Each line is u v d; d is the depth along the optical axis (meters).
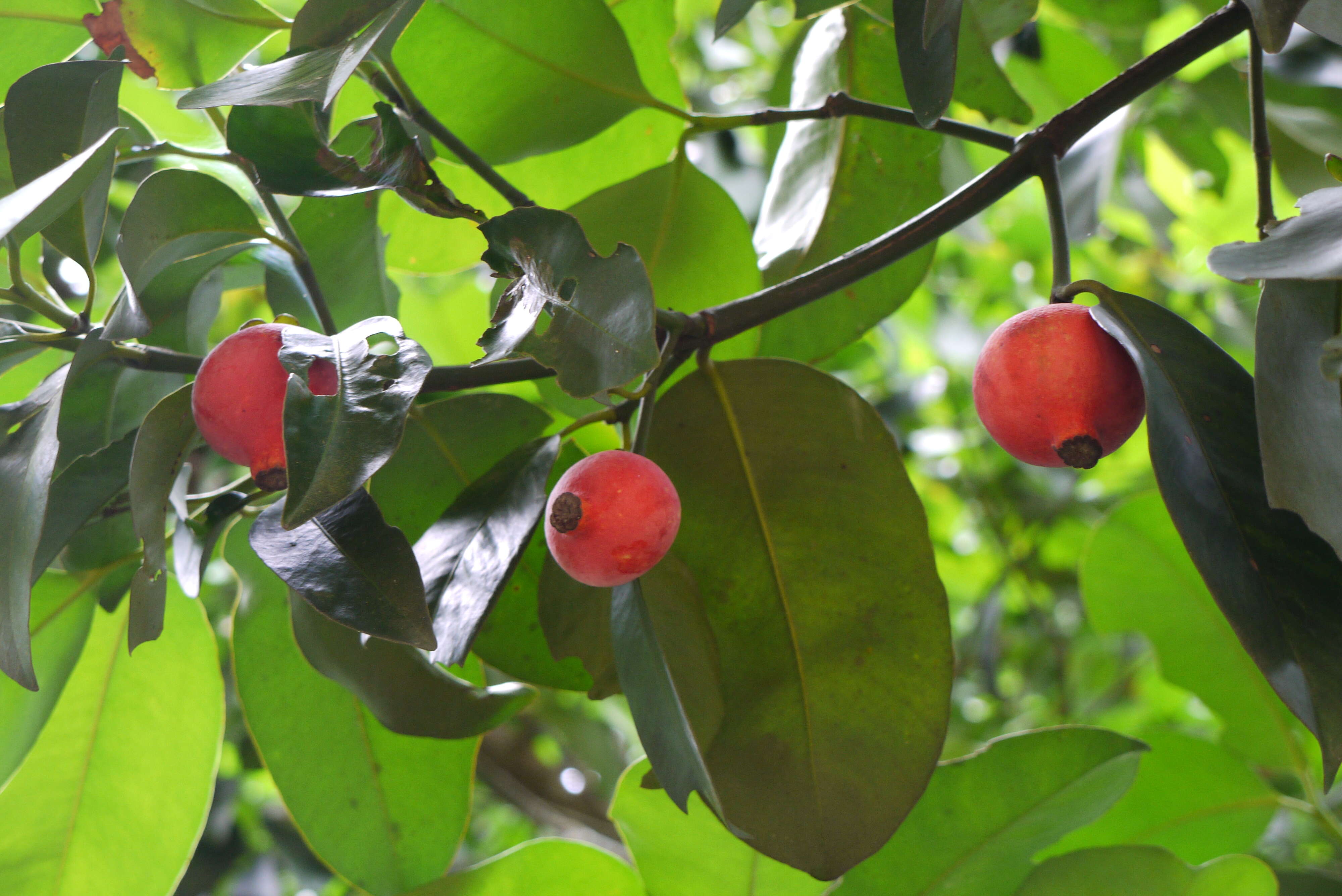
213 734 0.77
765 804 0.65
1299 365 0.59
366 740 0.77
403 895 0.74
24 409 0.65
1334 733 0.58
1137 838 0.81
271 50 0.81
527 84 0.76
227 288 0.80
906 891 0.74
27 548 0.61
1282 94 0.91
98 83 0.65
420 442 0.73
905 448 1.74
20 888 0.76
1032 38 1.10
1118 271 1.76
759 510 0.68
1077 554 1.91
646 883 0.75
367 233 0.77
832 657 0.66
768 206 0.86
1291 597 0.59
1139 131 1.23
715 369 0.69
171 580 0.76
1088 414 0.62
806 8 0.70
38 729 0.74
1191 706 1.62
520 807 1.68
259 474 0.61
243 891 1.68
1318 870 0.82
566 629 0.68
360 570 0.60
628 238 0.78
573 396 0.60
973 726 1.92
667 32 0.82
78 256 0.66
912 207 0.83
